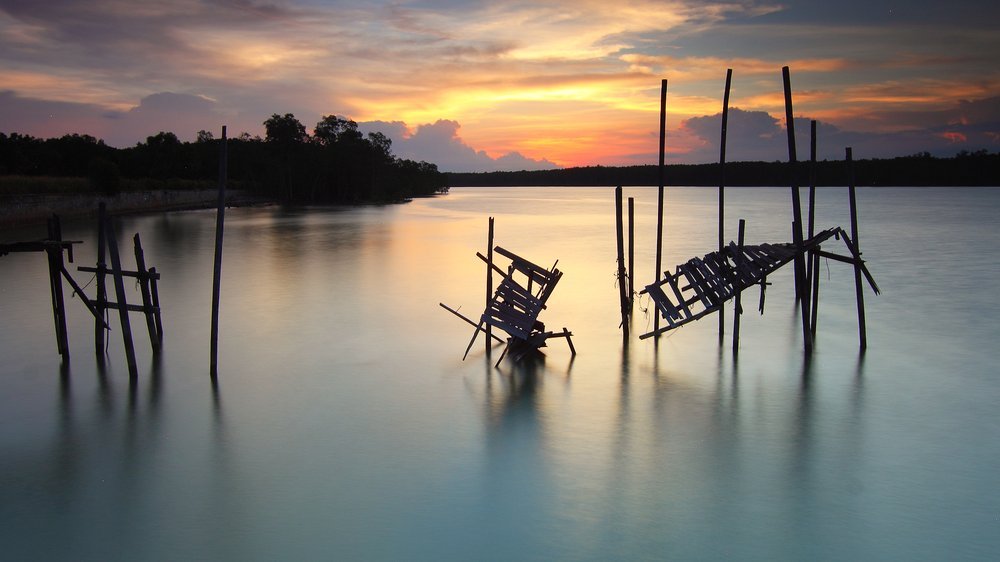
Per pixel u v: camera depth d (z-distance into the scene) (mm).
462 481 10758
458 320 21844
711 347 18547
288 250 41844
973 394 14867
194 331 20141
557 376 15977
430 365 16828
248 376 15883
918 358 17531
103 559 8789
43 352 17594
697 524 9547
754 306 23984
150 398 14391
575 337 19672
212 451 11844
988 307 23984
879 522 9633
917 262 36094
